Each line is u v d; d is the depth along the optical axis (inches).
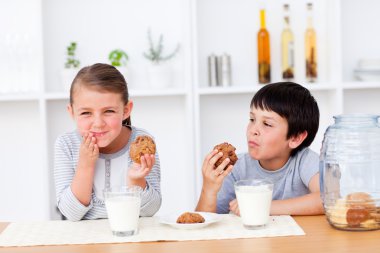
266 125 62.9
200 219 51.1
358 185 50.1
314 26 119.3
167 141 118.9
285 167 66.1
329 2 115.8
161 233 48.9
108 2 115.7
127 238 47.4
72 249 45.0
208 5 117.1
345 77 120.5
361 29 120.3
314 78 114.9
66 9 114.9
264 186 49.7
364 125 50.7
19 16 114.2
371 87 113.3
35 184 117.3
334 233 48.0
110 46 116.0
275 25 118.4
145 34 116.6
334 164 50.2
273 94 62.8
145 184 56.5
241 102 119.3
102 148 62.2
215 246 44.7
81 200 55.3
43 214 117.7
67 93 108.3
